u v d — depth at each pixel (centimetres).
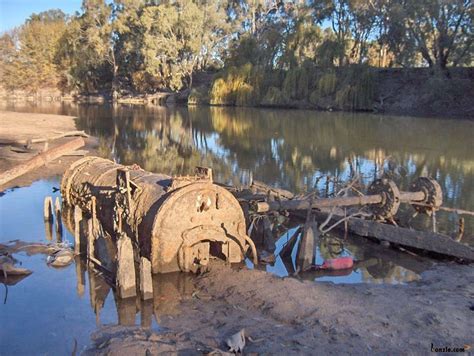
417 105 6031
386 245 1352
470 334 819
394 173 2419
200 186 1104
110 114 6112
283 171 2511
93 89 9969
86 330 848
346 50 6869
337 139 3731
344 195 1630
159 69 8456
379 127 4522
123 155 3025
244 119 5419
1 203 1723
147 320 886
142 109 7081
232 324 859
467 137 3797
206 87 8450
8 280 1062
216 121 5238
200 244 1114
